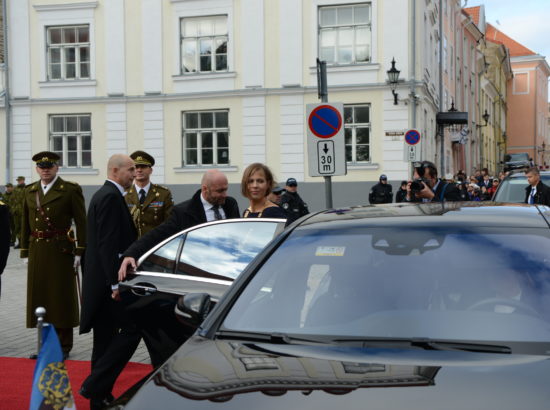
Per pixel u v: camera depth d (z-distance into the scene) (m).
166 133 22.28
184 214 5.50
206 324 3.01
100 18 22.59
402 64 20.61
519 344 2.60
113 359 4.87
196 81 22.02
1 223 6.64
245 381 2.39
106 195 5.00
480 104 46.50
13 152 23.30
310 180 21.17
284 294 3.05
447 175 26.84
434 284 2.94
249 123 21.61
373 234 3.31
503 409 2.11
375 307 2.88
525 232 3.18
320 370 2.44
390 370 2.40
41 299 6.62
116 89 22.52
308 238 3.40
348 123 21.08
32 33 23.08
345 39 21.16
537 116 74.75
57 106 22.92
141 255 5.17
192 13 21.95
